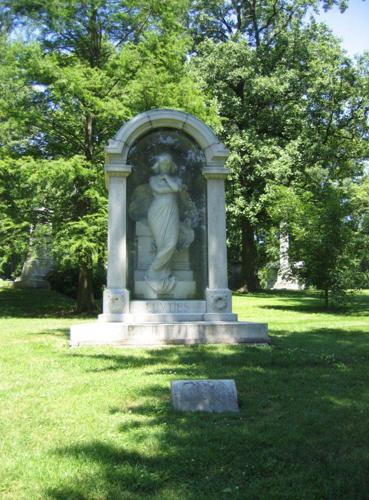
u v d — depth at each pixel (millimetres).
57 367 7848
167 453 4512
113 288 10578
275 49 29938
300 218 19438
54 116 18469
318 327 13531
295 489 3910
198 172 11734
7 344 10211
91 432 5035
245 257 32781
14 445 4715
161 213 11242
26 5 17766
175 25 19094
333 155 29641
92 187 17141
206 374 7352
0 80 17703
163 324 9977
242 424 5281
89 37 19250
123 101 17641
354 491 3879
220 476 4129
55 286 25453
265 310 19328
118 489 3852
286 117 29594
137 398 6160
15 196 18062
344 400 6133
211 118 19125
